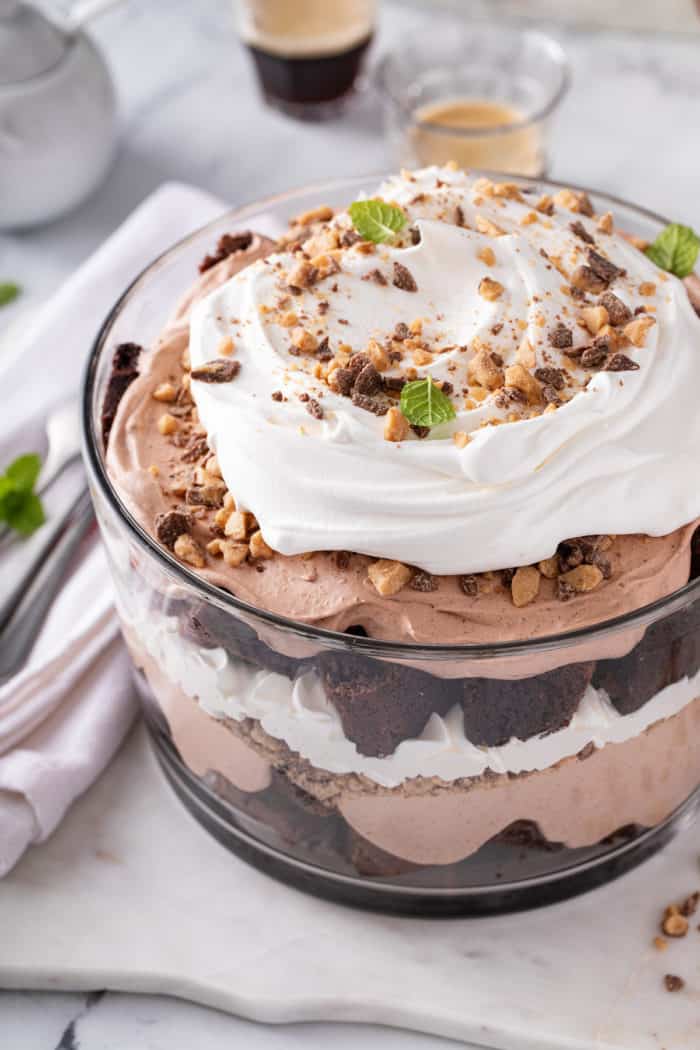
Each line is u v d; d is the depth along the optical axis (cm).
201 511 67
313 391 67
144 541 65
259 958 70
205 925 71
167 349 71
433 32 100
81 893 71
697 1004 69
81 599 78
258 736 66
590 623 64
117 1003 70
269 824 69
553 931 71
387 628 64
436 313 69
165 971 69
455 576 65
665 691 65
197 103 103
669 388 67
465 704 64
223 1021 70
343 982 69
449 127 94
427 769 65
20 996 70
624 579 65
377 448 65
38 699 74
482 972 69
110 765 75
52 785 72
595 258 70
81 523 80
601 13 108
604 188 97
